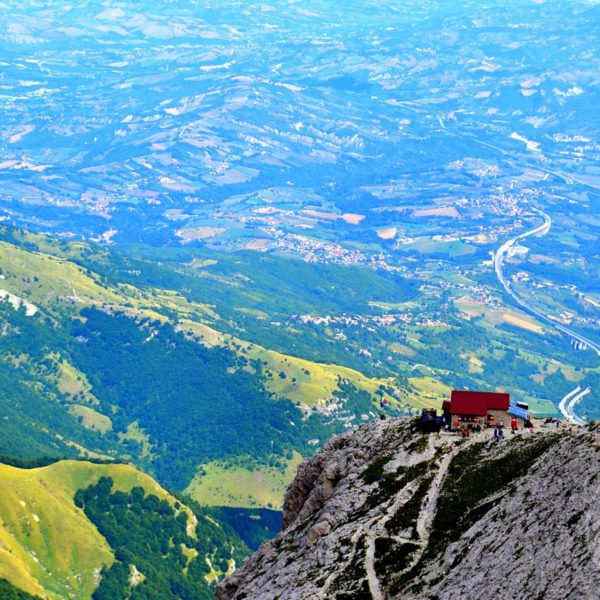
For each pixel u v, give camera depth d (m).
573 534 150.25
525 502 169.38
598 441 171.62
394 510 194.38
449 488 194.38
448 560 170.88
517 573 151.88
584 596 138.38
